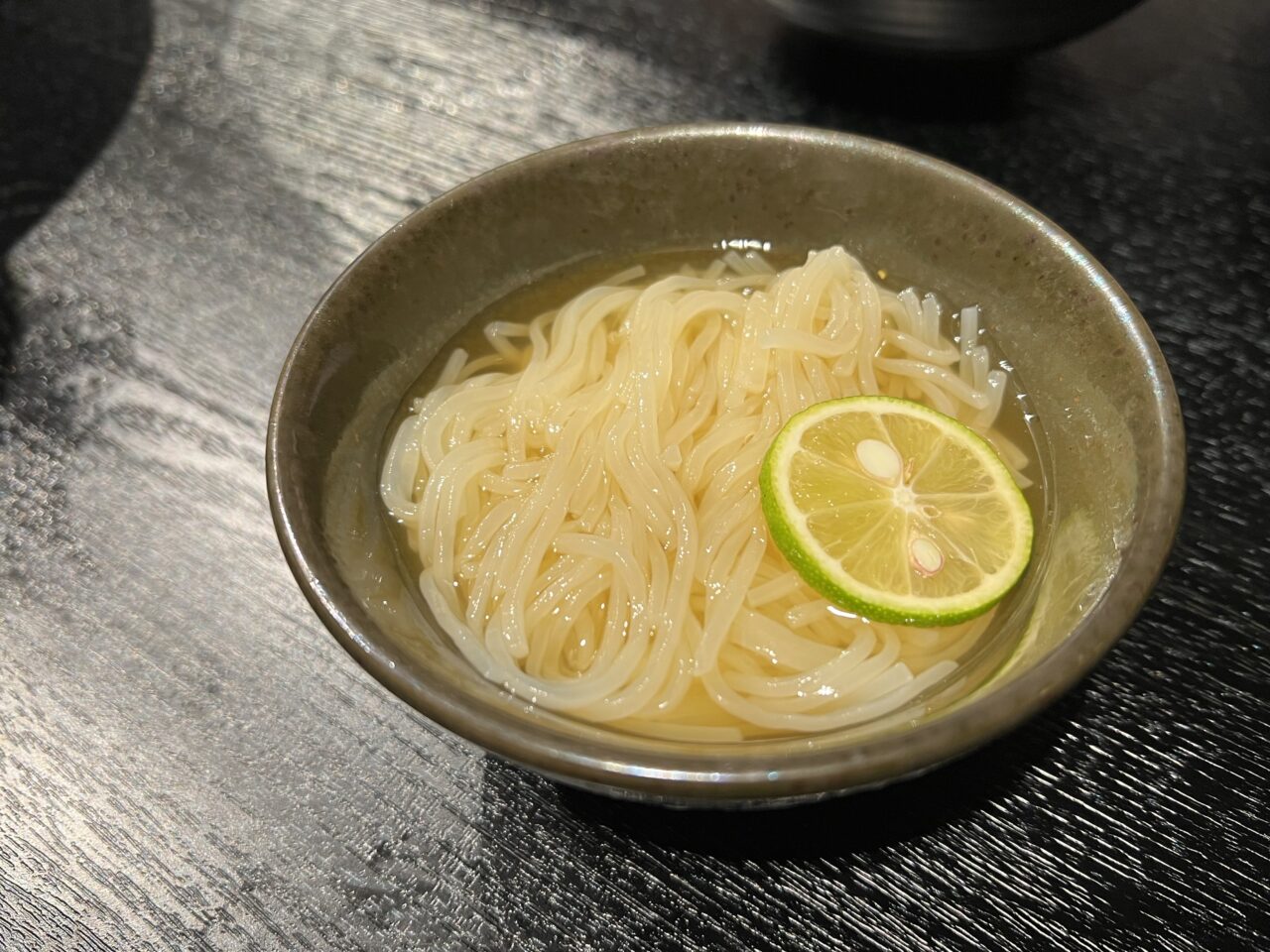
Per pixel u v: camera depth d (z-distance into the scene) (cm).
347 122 23
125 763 15
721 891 13
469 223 16
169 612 16
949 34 21
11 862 14
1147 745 14
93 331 20
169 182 22
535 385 16
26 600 17
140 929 13
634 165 17
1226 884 13
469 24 25
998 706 11
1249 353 18
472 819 14
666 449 16
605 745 11
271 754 15
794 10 21
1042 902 13
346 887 14
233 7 26
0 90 24
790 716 14
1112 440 14
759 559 15
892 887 13
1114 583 12
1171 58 23
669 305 17
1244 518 16
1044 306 15
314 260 21
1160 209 20
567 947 13
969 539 14
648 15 25
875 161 16
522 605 15
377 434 16
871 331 17
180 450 18
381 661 12
